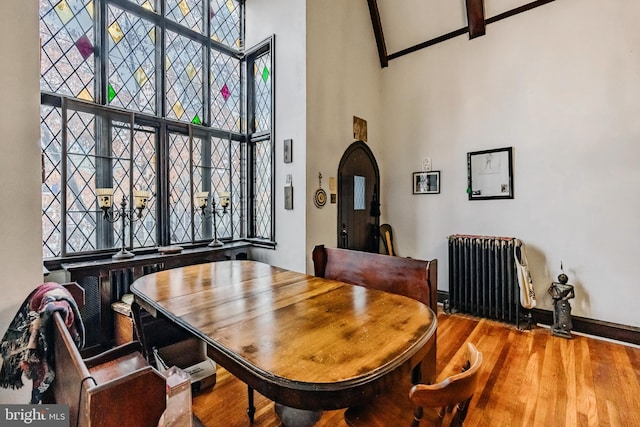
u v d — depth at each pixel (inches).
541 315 122.0
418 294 75.1
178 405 44.7
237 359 38.4
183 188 128.7
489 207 136.9
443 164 152.0
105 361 47.5
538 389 79.0
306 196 128.3
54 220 95.1
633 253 105.2
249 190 152.8
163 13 120.5
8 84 45.0
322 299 60.5
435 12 150.1
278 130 137.6
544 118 122.5
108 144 105.4
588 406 72.2
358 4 157.3
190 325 48.4
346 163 150.3
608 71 109.2
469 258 135.0
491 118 136.4
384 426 44.6
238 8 151.9
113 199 106.1
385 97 173.9
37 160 47.6
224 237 144.8
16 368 37.9
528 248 126.3
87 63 102.2
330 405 33.3
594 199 112.0
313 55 130.8
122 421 24.8
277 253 138.4
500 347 103.3
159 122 119.1
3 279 44.7
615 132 108.0
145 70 117.2
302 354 39.1
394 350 40.3
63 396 32.8
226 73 146.6
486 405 73.0
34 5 47.1
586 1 113.3
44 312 37.6
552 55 120.6
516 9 128.6
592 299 112.6
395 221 170.9
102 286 95.3
